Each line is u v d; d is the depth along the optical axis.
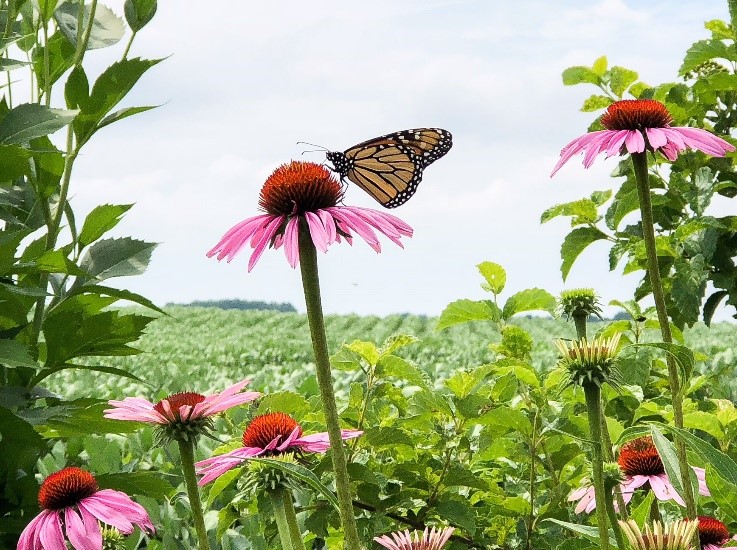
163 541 0.77
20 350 0.72
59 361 0.80
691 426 0.78
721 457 0.51
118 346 0.81
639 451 0.62
